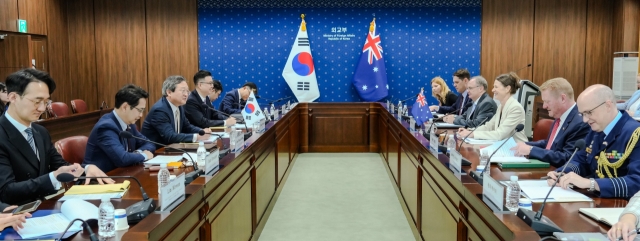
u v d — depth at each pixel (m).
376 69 8.04
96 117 6.59
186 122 4.25
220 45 8.24
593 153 2.26
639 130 2.04
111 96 8.31
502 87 3.81
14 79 2.10
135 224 1.57
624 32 7.70
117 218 1.49
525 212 1.55
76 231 1.51
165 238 1.61
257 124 3.95
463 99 5.89
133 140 3.23
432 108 6.54
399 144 4.48
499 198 1.65
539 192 1.95
